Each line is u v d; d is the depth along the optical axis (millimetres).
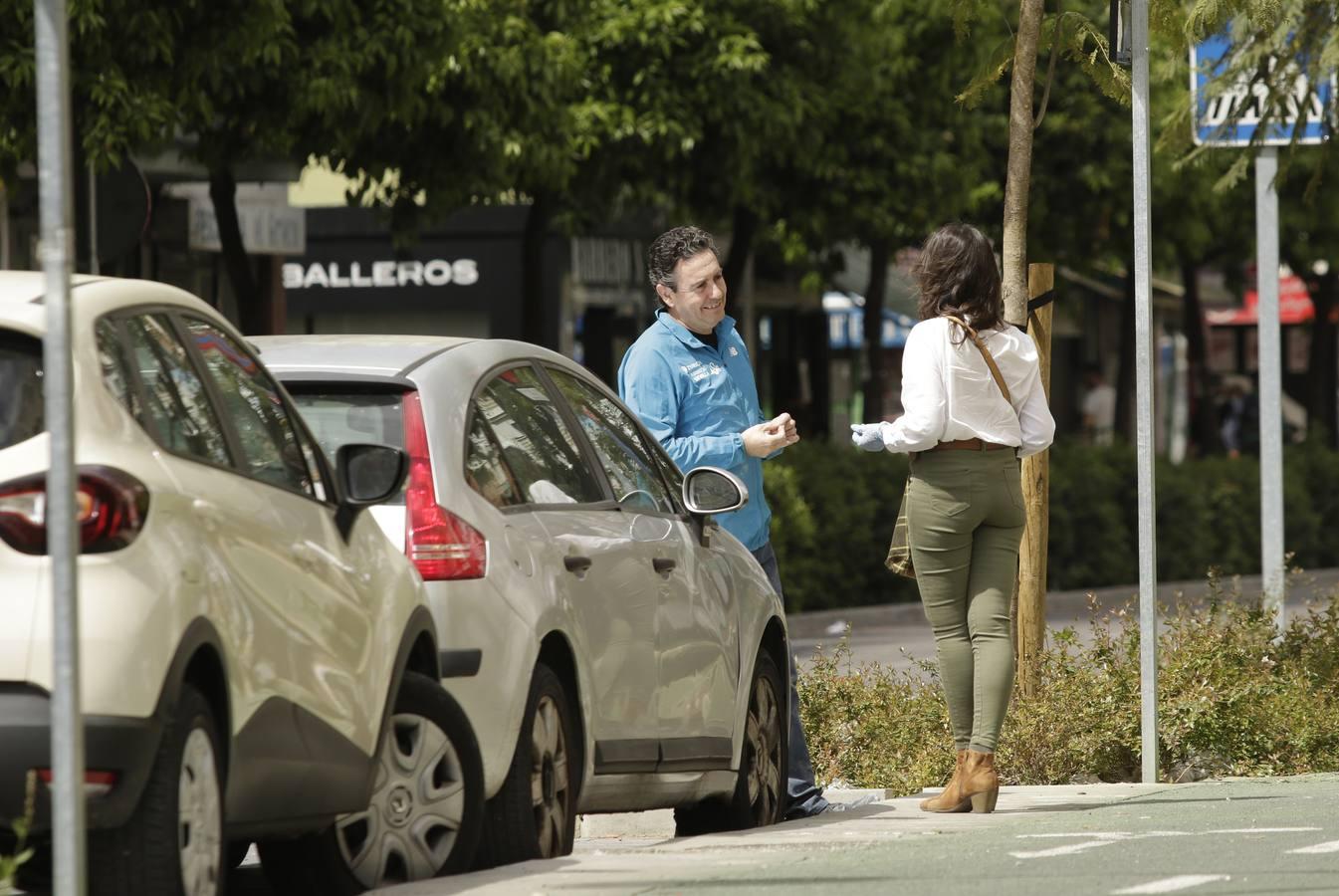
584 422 23531
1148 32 29344
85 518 14742
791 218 69812
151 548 15008
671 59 62312
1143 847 20453
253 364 18172
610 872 18984
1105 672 32094
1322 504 93750
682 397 25578
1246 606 36188
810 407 111438
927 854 20094
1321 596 36781
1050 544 78875
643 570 22938
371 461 18359
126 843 14789
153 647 14758
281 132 48094
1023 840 21266
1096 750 30359
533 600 20453
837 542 69812
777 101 63188
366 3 49156
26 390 15266
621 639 22219
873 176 69000
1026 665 31172
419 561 19953
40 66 12750
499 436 21547
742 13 63156
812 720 31719
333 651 17500
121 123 42250
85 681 14461
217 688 15766
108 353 15656
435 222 55031
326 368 20938
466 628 19891
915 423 24031
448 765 19281
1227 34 38781
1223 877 18234
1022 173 30344
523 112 54656
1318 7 38531
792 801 27562
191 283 72312
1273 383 40250
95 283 16266
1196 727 30562
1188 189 82000
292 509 17500
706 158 64438
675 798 23734
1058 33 31203
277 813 16750
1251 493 89438
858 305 109500
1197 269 103625
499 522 20625
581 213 67250
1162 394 146375
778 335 108875
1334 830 21719
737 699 25203
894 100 69375
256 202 74125
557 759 20969
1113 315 138500
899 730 31453
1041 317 30359
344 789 17797
